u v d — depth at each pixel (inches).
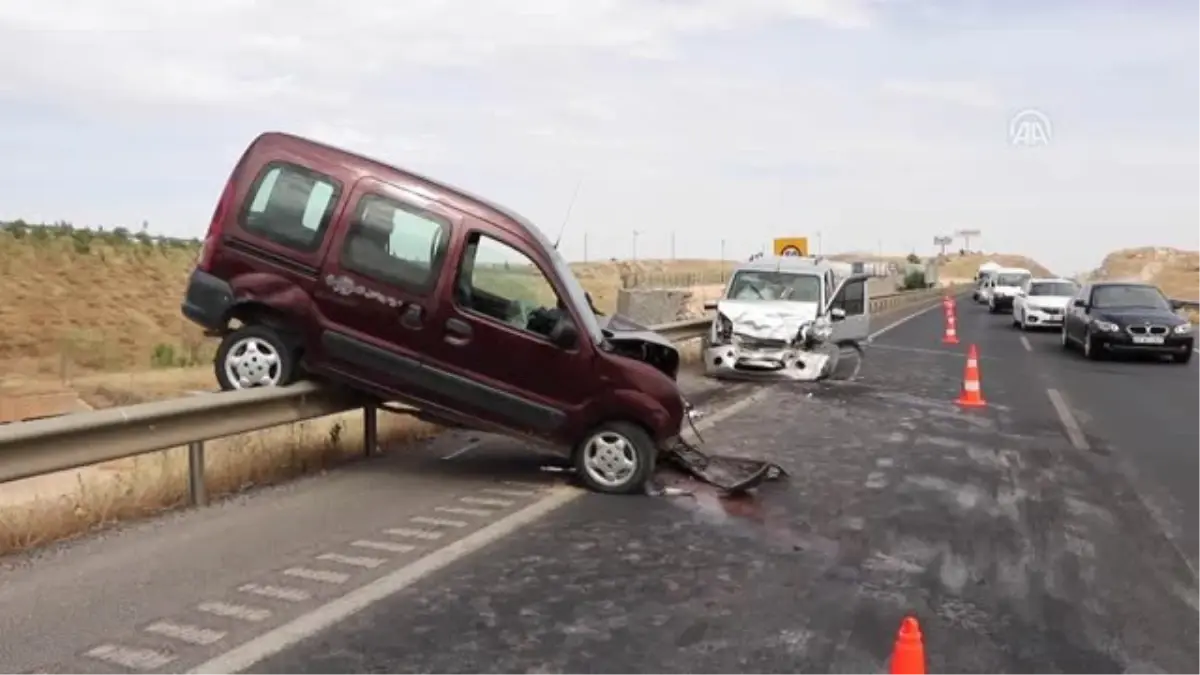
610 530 295.4
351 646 202.8
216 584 237.0
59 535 272.2
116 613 217.0
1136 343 877.2
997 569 263.3
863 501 338.6
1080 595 243.6
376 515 302.7
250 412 327.9
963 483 369.4
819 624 220.8
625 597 236.2
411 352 348.5
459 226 350.0
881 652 205.3
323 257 352.8
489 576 249.8
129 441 283.1
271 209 358.9
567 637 210.4
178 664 192.1
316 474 359.6
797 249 1235.9
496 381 346.6
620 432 340.5
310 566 252.2
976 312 1990.7
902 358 890.7
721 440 453.7
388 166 358.9
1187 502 342.6
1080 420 530.0
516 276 350.6
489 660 197.5
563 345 342.6
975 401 587.8
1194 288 3408.0
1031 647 209.9
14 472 254.7
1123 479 379.6
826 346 688.4
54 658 193.5
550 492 340.8
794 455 420.5
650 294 975.0
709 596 238.2
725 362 681.6
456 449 413.4
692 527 300.5
